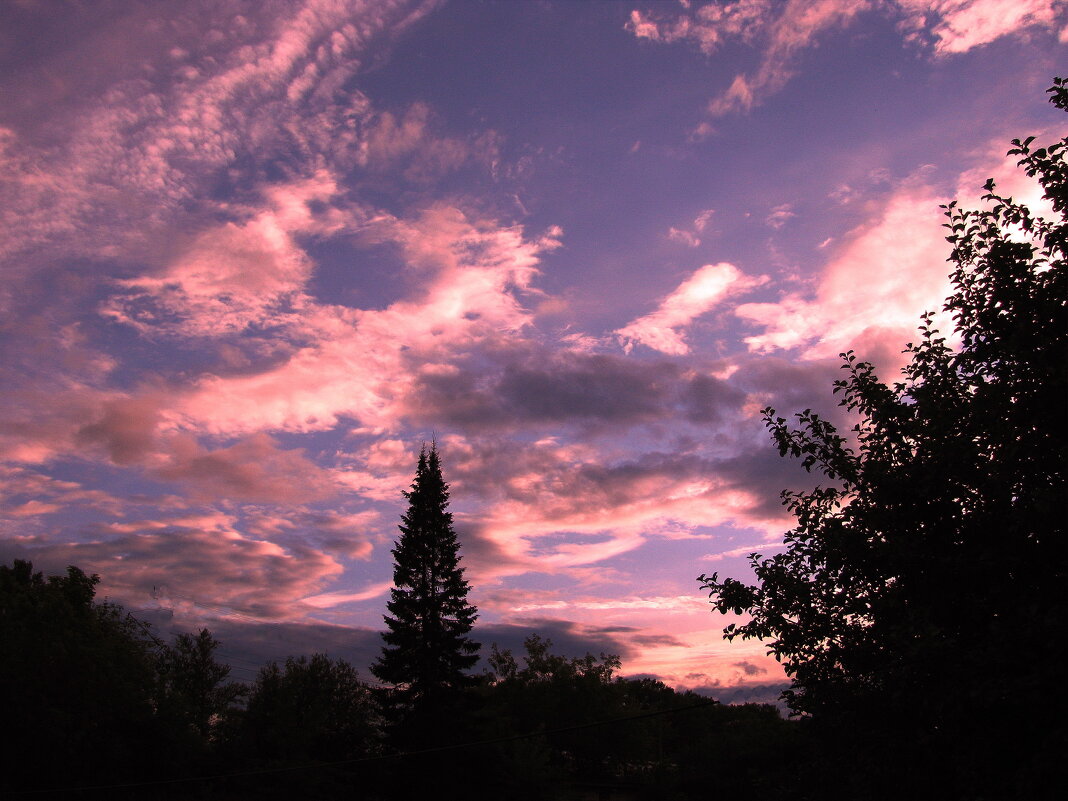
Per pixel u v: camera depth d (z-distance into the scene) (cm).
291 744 5819
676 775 6288
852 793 1043
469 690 5309
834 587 1084
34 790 4456
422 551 5497
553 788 6431
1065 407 917
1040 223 1025
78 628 4969
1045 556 934
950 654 882
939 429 1036
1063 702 834
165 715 5153
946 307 1074
